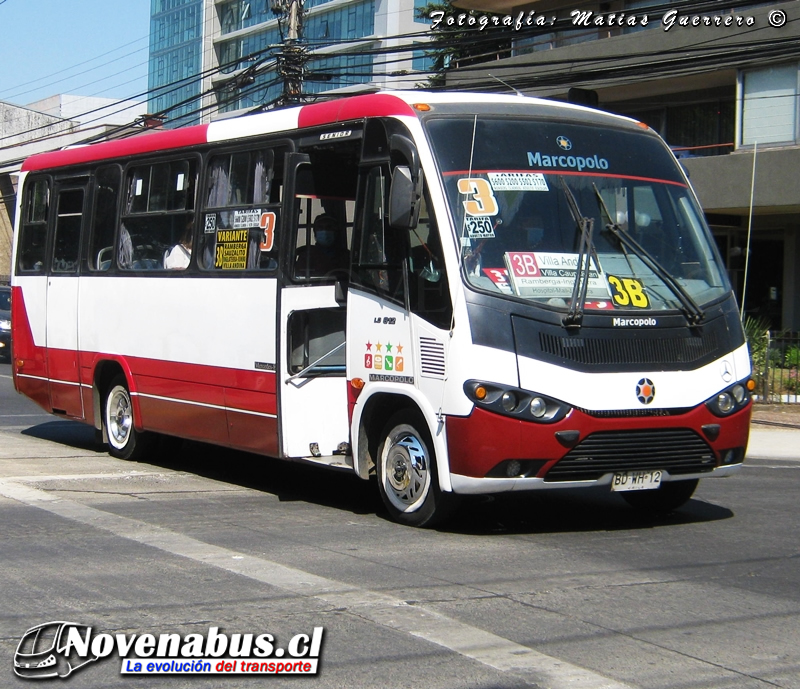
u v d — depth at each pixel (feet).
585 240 25.36
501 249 24.85
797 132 71.77
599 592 20.51
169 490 32.40
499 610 19.12
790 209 74.69
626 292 25.40
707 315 26.23
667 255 26.78
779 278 81.66
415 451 26.35
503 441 23.81
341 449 29.25
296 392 29.50
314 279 28.94
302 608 19.16
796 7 69.97
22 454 39.52
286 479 35.17
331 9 163.12
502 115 26.66
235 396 31.53
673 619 18.78
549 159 26.37
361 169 27.50
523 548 24.43
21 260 43.83
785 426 54.24
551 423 23.99
